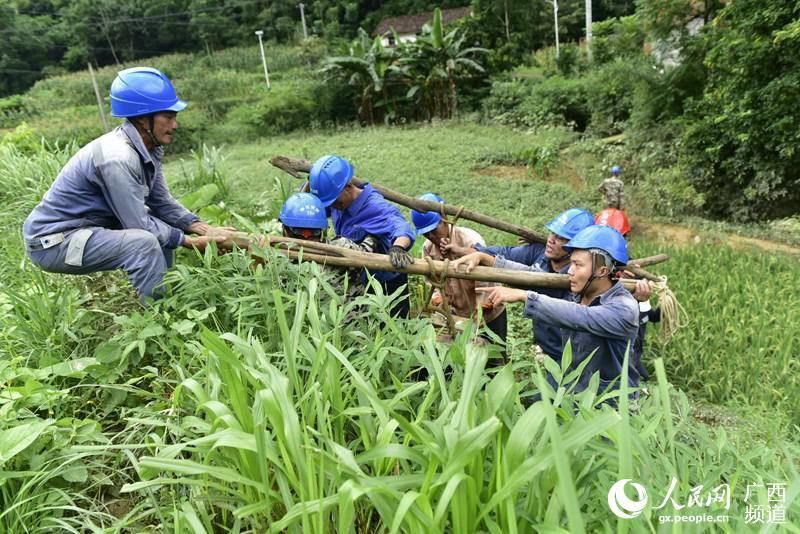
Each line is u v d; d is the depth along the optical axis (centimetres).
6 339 264
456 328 296
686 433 216
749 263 704
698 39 1095
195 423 175
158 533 186
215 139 2225
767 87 930
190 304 271
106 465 221
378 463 163
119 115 291
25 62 5094
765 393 425
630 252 758
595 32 2231
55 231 287
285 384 158
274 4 5525
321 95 2345
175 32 5538
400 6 5134
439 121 2042
